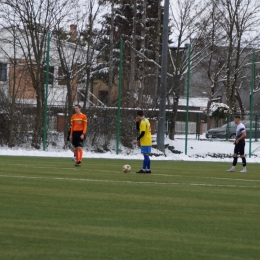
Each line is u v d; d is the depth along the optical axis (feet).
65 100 453.99
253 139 538.88
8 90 435.12
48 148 400.26
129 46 478.59
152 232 104.73
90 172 235.40
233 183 210.79
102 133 414.21
